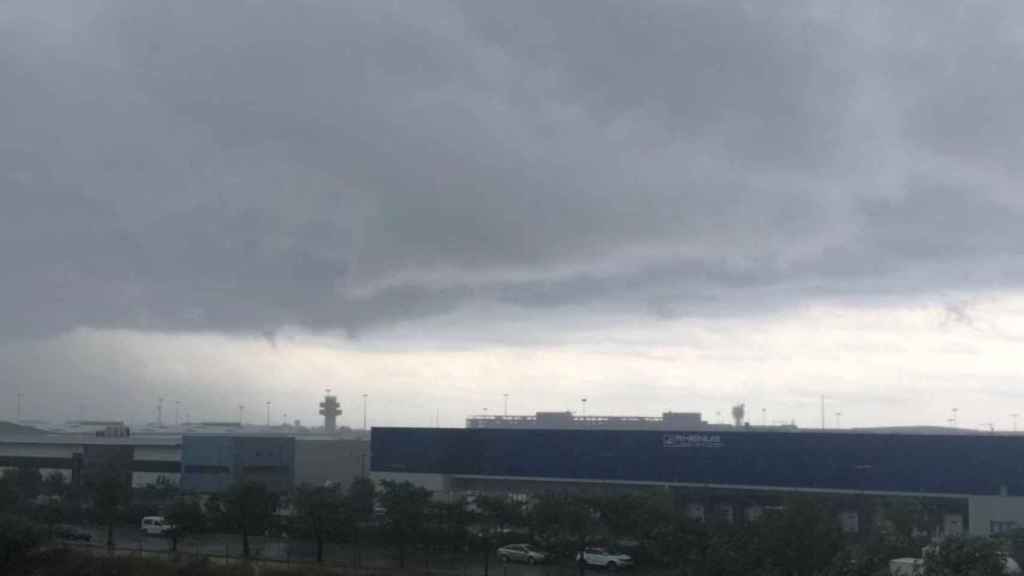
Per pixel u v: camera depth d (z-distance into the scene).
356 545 55.09
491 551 52.78
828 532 31.72
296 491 65.44
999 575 28.52
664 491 61.16
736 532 34.44
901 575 29.97
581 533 47.69
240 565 47.81
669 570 45.72
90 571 49.75
